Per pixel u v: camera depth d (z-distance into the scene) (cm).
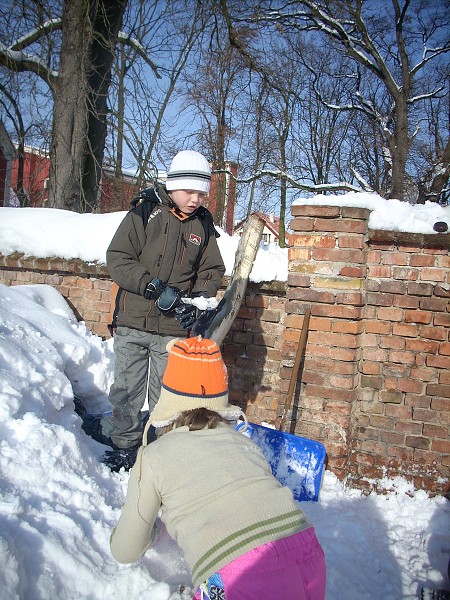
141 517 183
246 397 403
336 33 1372
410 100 1409
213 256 326
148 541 193
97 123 849
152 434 320
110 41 785
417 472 345
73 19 768
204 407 189
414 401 348
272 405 397
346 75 1750
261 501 165
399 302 350
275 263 394
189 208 303
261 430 350
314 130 1911
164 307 290
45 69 838
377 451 354
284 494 171
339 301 351
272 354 397
